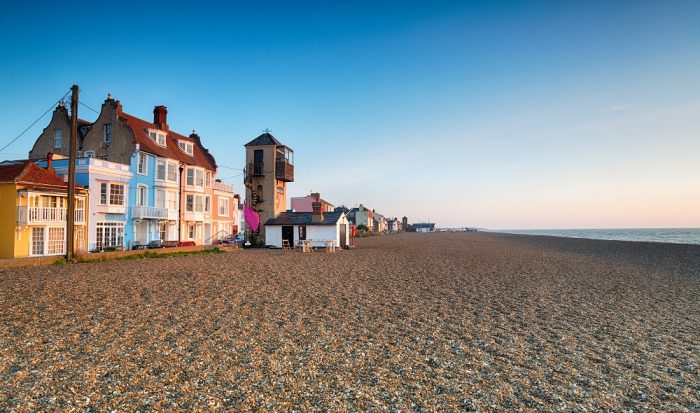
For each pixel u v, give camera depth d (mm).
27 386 6695
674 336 10289
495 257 33750
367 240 68438
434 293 15805
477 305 13680
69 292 14648
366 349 8922
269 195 44094
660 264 28547
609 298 15281
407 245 52500
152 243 35250
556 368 7957
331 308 12867
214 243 44469
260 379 7191
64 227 28844
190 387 6797
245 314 11859
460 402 6426
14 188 26234
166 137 41156
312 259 29312
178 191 39906
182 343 9070
